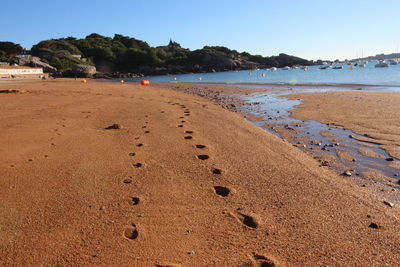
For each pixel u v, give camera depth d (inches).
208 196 150.9
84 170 182.5
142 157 208.5
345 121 360.5
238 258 102.7
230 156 213.9
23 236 115.0
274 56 5536.4
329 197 151.4
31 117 364.8
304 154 229.1
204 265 98.8
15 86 967.6
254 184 166.2
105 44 4303.6
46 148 228.1
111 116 374.6
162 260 101.2
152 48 4362.7
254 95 732.0
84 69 2795.3
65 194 150.4
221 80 1852.9
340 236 116.0
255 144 247.8
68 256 103.4
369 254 104.9
